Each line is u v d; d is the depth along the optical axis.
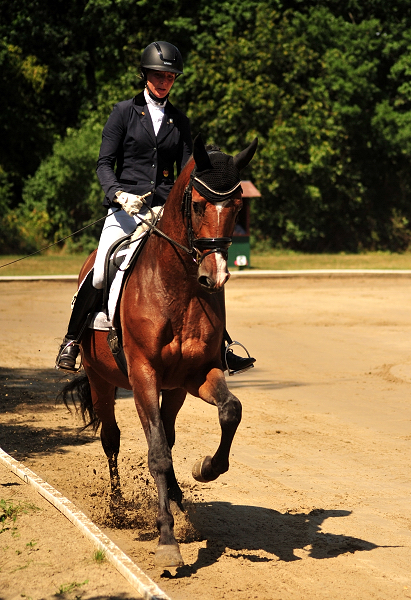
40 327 22.36
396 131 55.22
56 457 10.09
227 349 7.30
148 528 7.62
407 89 55.50
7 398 13.59
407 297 30.19
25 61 52.84
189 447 10.58
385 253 56.44
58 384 14.96
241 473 9.39
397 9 58.12
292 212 53.06
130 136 7.70
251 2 53.59
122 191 7.30
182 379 6.78
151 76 7.63
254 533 7.33
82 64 55.25
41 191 51.06
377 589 6.08
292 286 34.50
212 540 7.13
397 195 57.94
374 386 14.92
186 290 6.45
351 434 11.38
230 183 5.92
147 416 6.36
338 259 49.38
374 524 7.63
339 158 53.91
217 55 52.50
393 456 10.22
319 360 17.64
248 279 36.69
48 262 44.06
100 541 6.48
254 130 50.69
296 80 53.12
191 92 52.84
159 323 6.46
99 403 8.39
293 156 51.03
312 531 7.41
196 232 6.03
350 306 27.45
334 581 6.21
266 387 14.86
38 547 6.57
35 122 54.59
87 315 7.91
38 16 54.38
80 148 49.06
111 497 8.19
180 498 7.23
